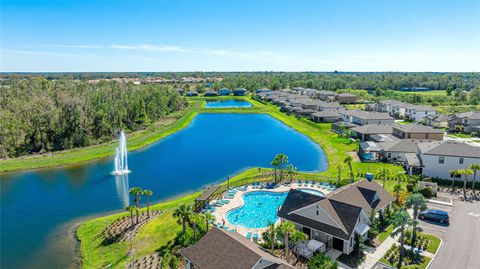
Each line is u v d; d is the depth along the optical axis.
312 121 139.50
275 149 99.38
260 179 68.81
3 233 50.84
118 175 77.81
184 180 73.62
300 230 43.34
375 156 81.44
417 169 67.94
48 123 101.56
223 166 83.56
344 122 124.19
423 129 93.12
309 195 44.66
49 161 88.25
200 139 115.19
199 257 32.75
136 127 132.38
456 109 153.00
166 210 54.38
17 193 67.69
